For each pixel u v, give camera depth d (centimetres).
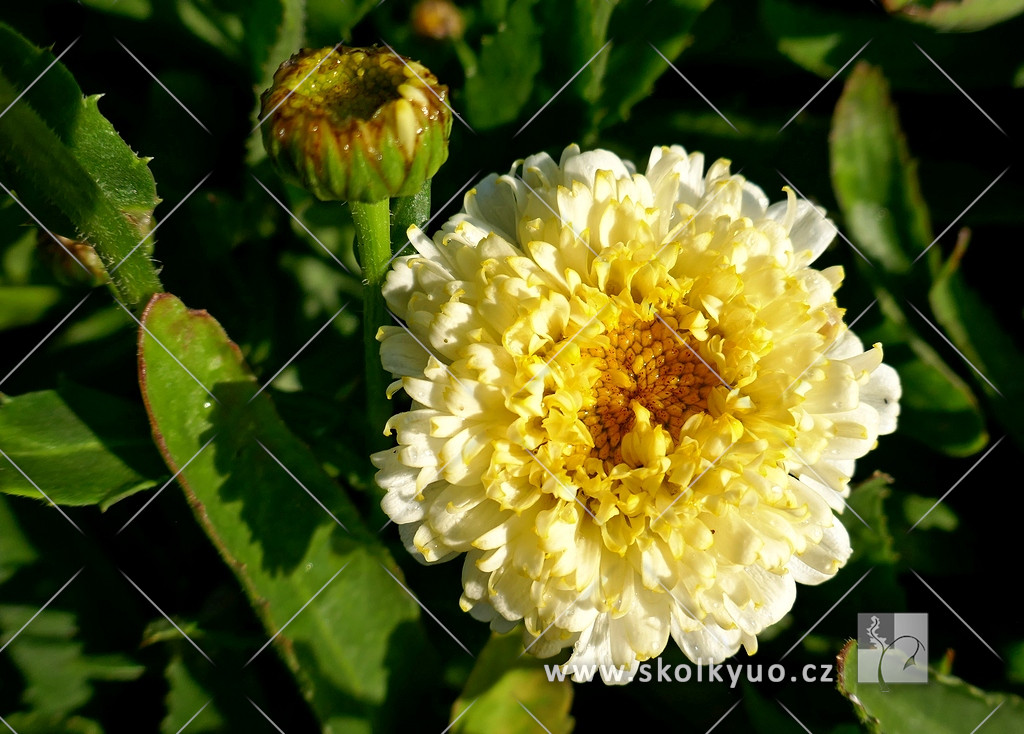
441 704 15
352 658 15
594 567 13
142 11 18
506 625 14
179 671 16
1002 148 19
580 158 15
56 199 15
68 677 16
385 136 12
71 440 15
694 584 13
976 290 18
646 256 14
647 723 17
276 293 18
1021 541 18
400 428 13
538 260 13
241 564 14
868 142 17
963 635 18
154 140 18
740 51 19
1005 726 16
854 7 18
